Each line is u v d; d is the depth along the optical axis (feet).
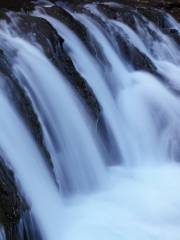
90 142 28.96
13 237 19.34
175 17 46.88
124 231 23.91
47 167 24.79
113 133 31.45
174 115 33.78
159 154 32.45
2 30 30.50
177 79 37.58
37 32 30.81
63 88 29.07
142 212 25.67
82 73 32.78
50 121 27.35
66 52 33.06
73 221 24.39
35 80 27.71
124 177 29.17
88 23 37.83
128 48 38.52
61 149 27.30
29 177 22.86
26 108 25.62
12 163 22.33
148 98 34.63
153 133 33.17
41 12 36.01
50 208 23.53
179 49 43.52
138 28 42.37
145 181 29.01
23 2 37.88
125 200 26.73
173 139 32.58
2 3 36.37
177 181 29.09
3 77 25.54
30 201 21.99
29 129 25.07
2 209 19.36
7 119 24.13
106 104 32.35
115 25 40.14
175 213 25.77
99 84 33.45
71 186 26.89
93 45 35.91
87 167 28.14
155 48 42.27
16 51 28.48
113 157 30.99
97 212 25.34
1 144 22.48
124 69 37.37
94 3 43.88
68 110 28.53
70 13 38.27
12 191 20.51
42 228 22.29
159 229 24.29
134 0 48.32
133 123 33.09
